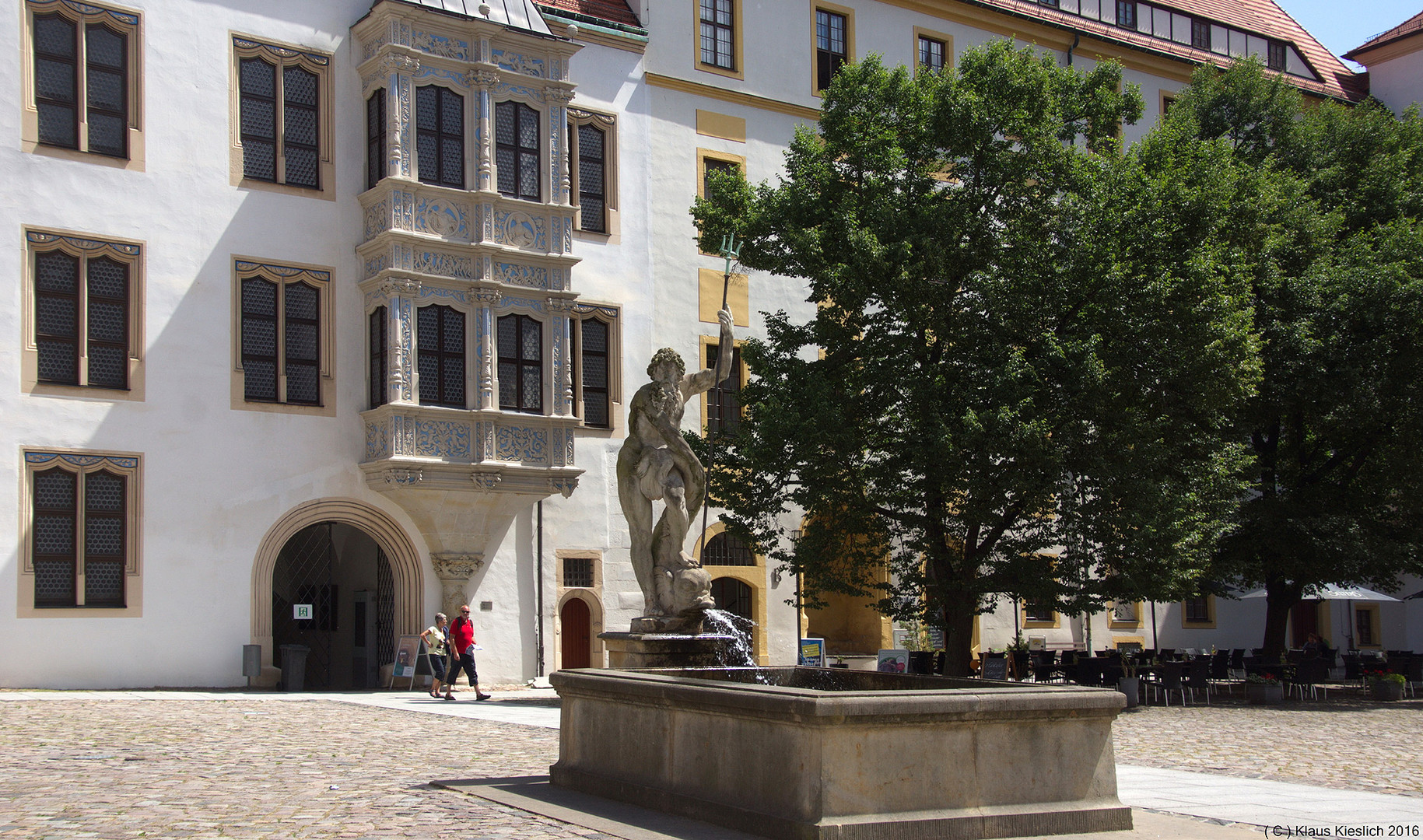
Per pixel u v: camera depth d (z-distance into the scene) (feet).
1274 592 107.14
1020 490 77.10
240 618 81.46
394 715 60.90
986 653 95.55
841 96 86.07
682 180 105.81
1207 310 77.97
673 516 52.11
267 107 86.22
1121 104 88.38
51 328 77.46
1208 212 81.05
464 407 87.71
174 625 79.05
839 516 81.87
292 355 85.51
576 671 34.78
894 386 80.59
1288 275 98.02
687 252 105.40
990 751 27.91
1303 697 96.78
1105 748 29.53
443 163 88.53
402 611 88.33
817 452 78.28
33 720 53.57
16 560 74.49
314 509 84.69
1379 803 37.81
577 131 100.68
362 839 26.86
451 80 89.20
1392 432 97.45
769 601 106.11
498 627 91.35
